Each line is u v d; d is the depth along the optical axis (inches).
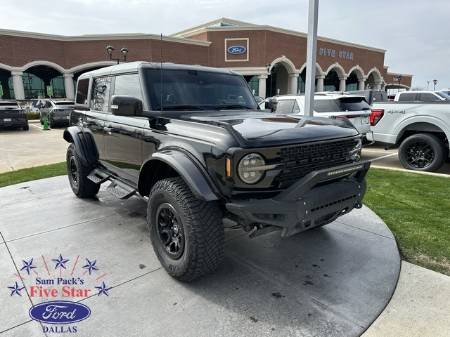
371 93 610.2
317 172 103.5
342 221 171.3
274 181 103.1
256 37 1456.7
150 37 1332.4
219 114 139.0
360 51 1966.0
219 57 1477.6
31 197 220.2
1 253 140.6
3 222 175.0
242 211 99.0
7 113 688.4
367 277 120.4
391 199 205.8
